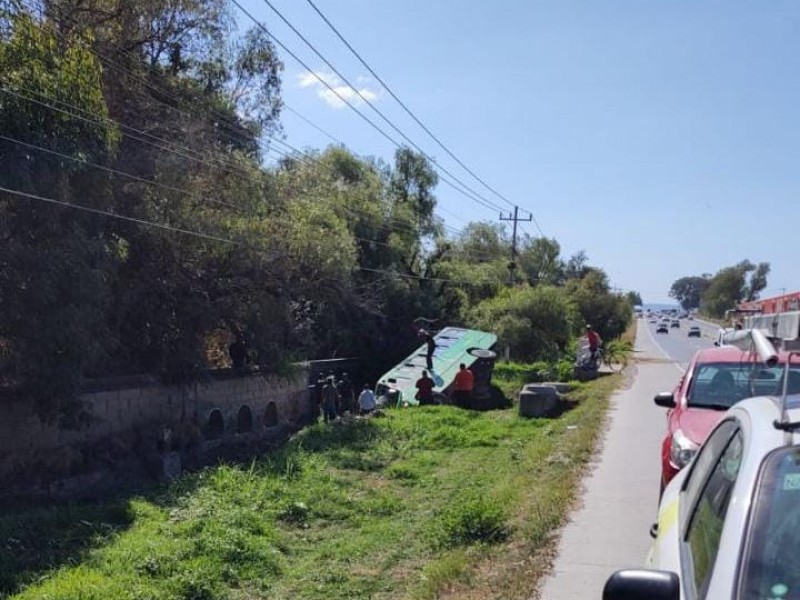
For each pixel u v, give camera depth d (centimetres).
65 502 1387
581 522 856
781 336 738
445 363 2870
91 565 902
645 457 1212
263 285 2142
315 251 2227
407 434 1873
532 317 3950
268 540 1021
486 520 902
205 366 2011
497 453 1605
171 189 1831
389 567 891
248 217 2078
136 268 1803
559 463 1223
